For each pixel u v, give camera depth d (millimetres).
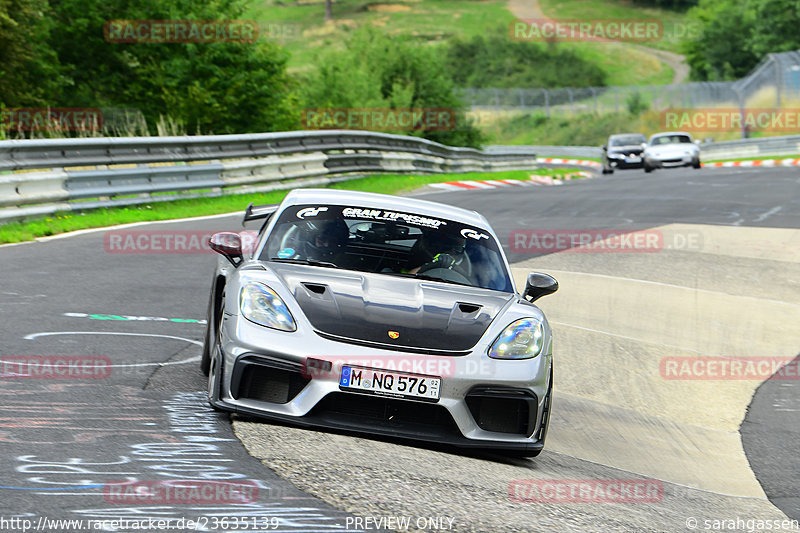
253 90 116250
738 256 50406
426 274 21125
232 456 15602
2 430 15844
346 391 17391
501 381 17969
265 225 23344
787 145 162125
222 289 21797
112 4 115875
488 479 16812
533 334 19109
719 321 37812
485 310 19562
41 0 100625
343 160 83500
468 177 105312
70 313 27750
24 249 39406
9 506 12148
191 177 61000
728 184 89375
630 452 22531
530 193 82625
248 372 17797
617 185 91688
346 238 21797
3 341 23422
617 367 30781
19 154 45656
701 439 24781
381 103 168125
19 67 99188
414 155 101500
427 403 17531
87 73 118188
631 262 47938
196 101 110250
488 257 22344
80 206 49969
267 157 72812
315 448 16703
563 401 26641
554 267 45938
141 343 24719
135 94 116562
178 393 19891
